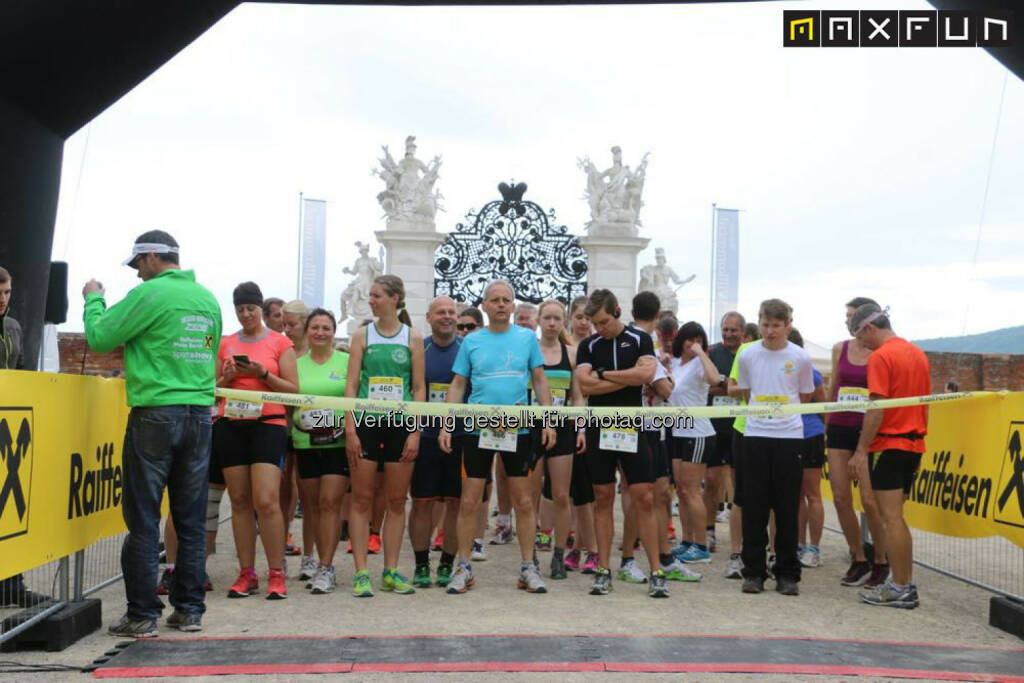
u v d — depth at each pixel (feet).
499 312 21.68
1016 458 19.44
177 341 17.29
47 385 16.16
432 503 22.52
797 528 22.22
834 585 23.50
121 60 26.61
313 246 80.12
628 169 81.10
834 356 24.86
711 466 28.94
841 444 23.68
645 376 21.57
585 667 14.88
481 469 21.52
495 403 21.56
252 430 20.76
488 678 14.40
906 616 20.03
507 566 25.43
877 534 22.62
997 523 19.98
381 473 25.26
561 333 26.17
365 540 21.39
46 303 28.50
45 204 27.58
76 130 28.32
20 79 25.18
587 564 24.32
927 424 22.75
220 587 22.15
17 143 26.08
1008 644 17.71
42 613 16.29
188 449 17.54
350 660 15.28
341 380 22.99
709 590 22.40
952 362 76.28
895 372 20.84
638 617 19.24
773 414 21.30
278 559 20.84
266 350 21.35
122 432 20.03
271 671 14.64
